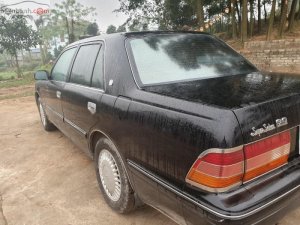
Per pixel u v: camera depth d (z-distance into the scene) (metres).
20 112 7.75
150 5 23.45
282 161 1.87
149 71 2.50
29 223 2.83
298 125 1.92
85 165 4.02
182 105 1.89
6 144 5.12
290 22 14.12
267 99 1.81
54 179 3.68
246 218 1.61
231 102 1.78
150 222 2.70
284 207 1.84
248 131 1.65
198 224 1.76
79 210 2.98
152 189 2.10
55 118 4.45
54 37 39.06
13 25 27.23
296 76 2.54
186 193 1.79
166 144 1.93
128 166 2.36
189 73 2.59
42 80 4.87
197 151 1.72
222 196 1.65
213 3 18.59
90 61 3.19
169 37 2.91
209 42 3.08
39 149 4.73
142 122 2.13
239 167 1.66
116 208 2.81
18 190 3.47
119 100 2.45
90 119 2.93
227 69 2.79
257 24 17.30
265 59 10.73
